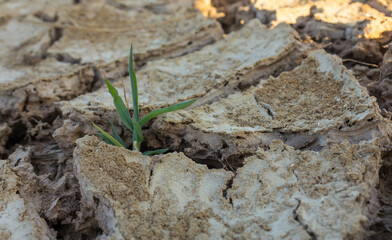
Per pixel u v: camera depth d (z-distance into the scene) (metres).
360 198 0.29
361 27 0.44
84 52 0.49
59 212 0.34
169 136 0.36
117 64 0.46
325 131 0.34
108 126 0.38
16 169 0.36
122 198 0.31
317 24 0.46
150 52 0.47
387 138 0.33
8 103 0.44
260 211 0.30
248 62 0.42
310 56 0.40
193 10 0.54
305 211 0.29
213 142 0.35
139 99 0.40
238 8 0.53
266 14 0.49
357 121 0.33
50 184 0.36
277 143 0.33
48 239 0.32
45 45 0.51
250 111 0.37
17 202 0.33
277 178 0.32
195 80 0.41
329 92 0.37
